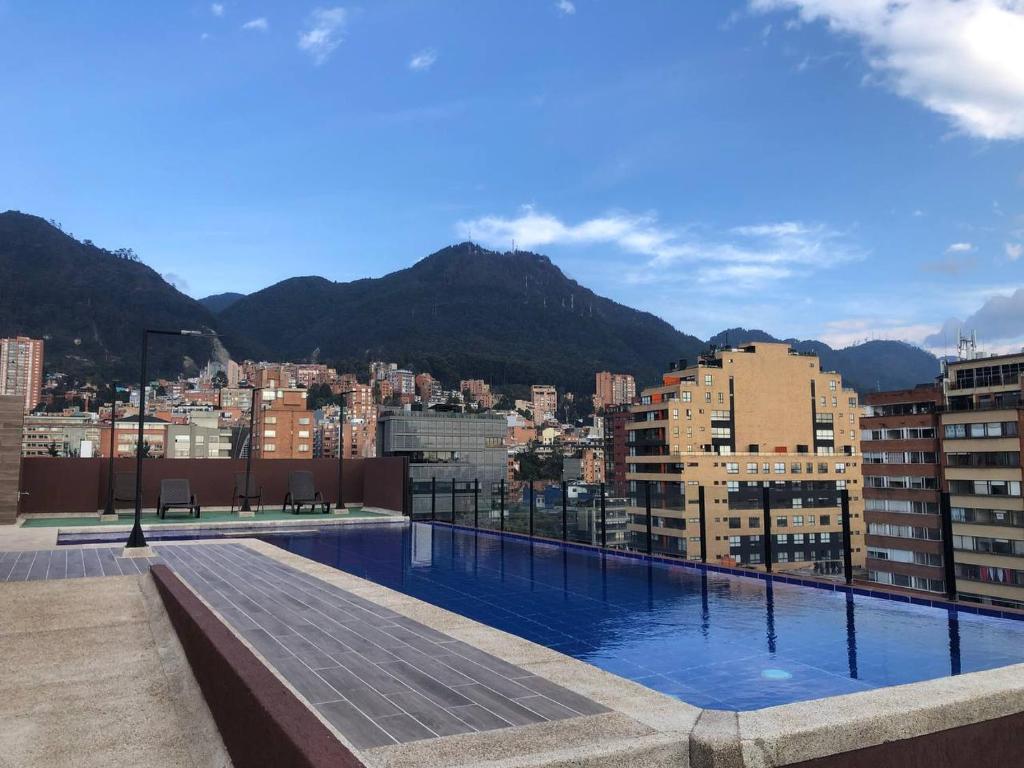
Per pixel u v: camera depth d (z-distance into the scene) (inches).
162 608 287.0
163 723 173.5
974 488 1994.3
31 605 314.3
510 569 490.0
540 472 6510.8
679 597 383.9
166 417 6875.0
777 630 307.6
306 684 192.2
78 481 861.2
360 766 83.4
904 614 338.0
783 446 3329.2
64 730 168.7
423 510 890.1
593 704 173.6
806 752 113.0
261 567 428.5
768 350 3363.7
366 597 332.8
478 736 134.5
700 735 113.3
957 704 126.8
